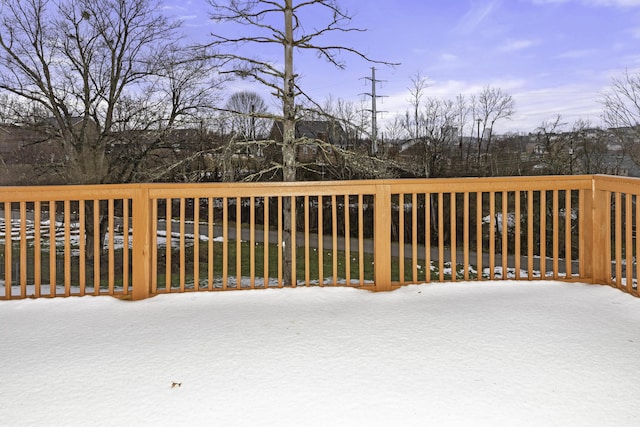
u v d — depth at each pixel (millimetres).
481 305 3193
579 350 2461
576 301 3240
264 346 2570
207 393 2076
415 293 3496
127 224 3562
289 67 6727
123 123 12938
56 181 13984
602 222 3670
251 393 2072
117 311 3176
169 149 12461
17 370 2309
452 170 23844
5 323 2961
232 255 15695
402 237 3781
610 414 1888
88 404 1996
